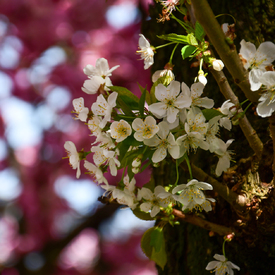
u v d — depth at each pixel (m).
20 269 3.50
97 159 1.29
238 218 1.35
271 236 1.34
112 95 1.27
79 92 3.23
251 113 1.38
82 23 3.26
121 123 1.26
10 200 3.53
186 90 1.26
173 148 1.26
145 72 3.10
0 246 3.56
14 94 3.35
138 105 1.28
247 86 1.26
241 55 1.26
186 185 1.27
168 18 1.31
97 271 3.62
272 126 1.27
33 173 3.44
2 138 3.48
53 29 3.21
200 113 1.27
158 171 1.46
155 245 1.33
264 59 1.26
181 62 1.45
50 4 3.28
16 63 3.33
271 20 1.39
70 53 3.23
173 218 1.33
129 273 3.64
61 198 3.49
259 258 1.35
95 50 3.21
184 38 1.29
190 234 1.42
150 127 1.26
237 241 1.36
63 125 3.37
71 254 3.68
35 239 3.53
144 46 1.31
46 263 3.53
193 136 1.27
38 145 3.46
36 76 3.32
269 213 1.32
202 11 1.25
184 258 1.42
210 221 1.37
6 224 3.60
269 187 1.33
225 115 1.29
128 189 1.33
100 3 3.25
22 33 3.22
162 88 1.27
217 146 1.30
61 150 3.40
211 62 1.28
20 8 3.19
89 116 1.29
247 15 1.40
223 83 1.29
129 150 1.29
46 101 3.33
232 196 1.33
